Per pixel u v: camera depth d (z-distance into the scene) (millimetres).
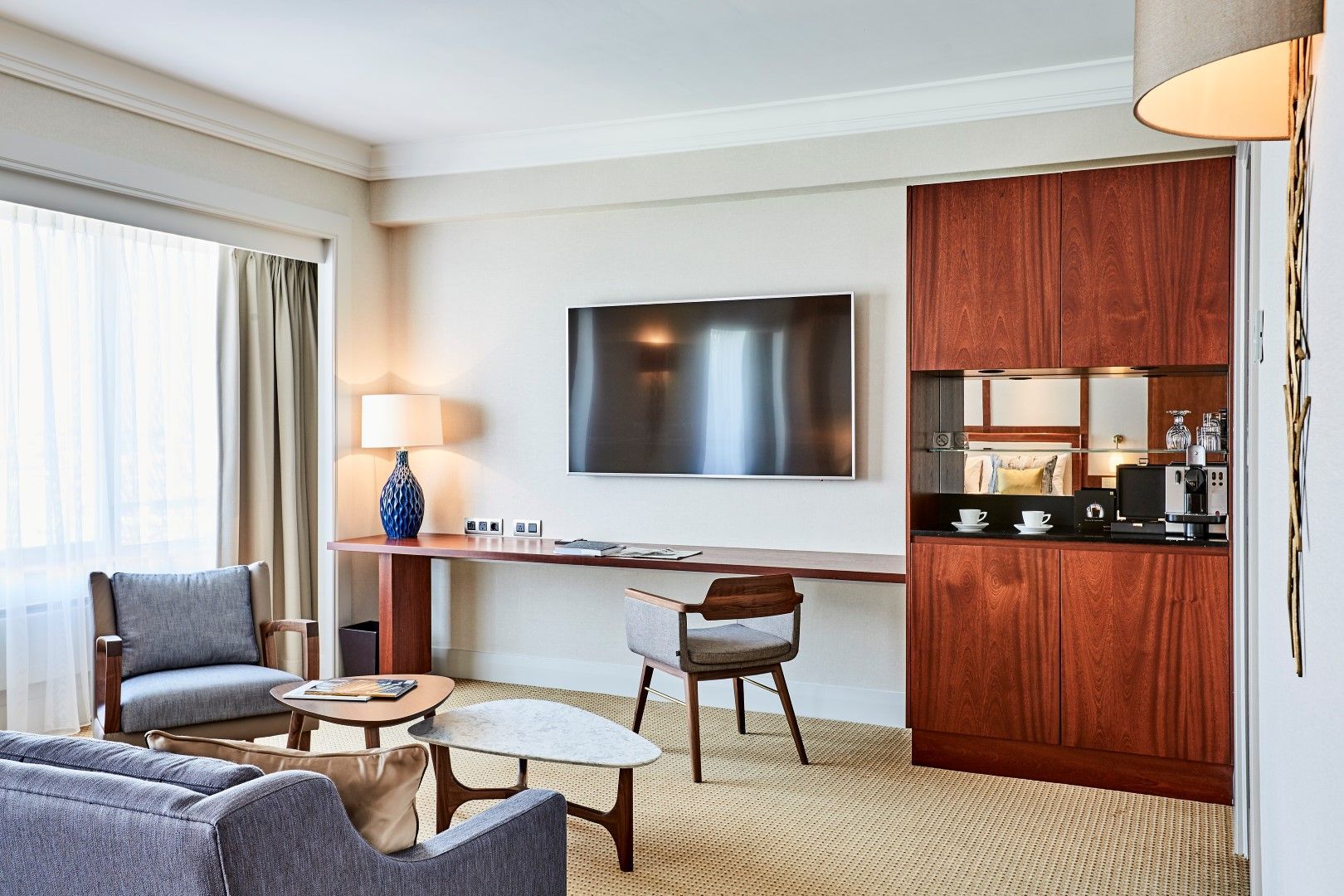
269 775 1688
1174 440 4113
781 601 3945
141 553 4824
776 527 4848
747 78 4250
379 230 5598
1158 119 1341
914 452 4078
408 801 1933
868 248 4648
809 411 4707
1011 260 3904
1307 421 1198
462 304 5504
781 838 3312
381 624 5148
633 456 5070
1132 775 3732
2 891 1750
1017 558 3859
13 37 3691
